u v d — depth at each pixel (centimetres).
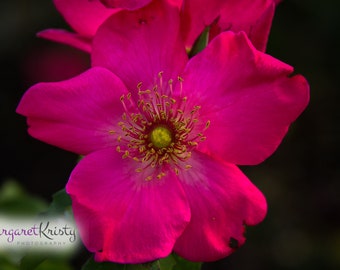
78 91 30
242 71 30
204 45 30
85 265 30
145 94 31
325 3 54
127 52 31
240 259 56
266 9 30
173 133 31
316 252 55
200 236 30
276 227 56
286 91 29
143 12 30
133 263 29
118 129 30
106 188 30
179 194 30
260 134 30
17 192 38
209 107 30
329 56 55
